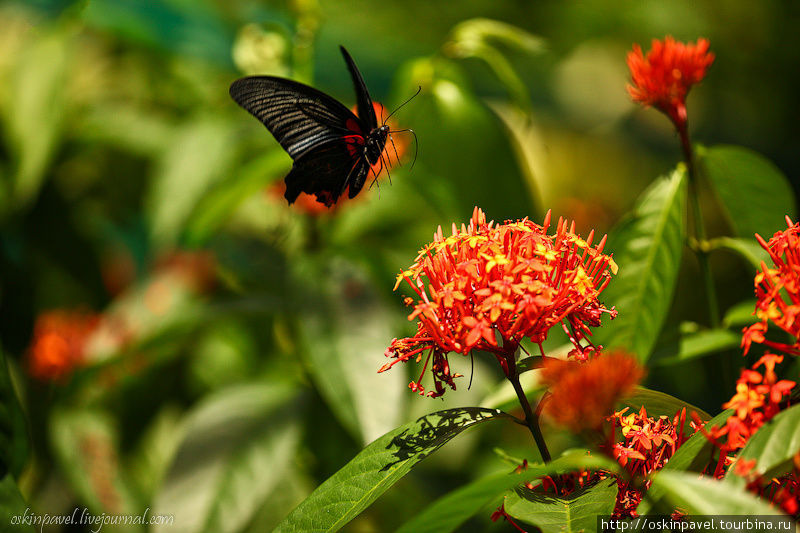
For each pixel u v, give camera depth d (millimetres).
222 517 1243
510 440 1367
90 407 1381
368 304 1286
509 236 1088
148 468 1388
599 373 1037
